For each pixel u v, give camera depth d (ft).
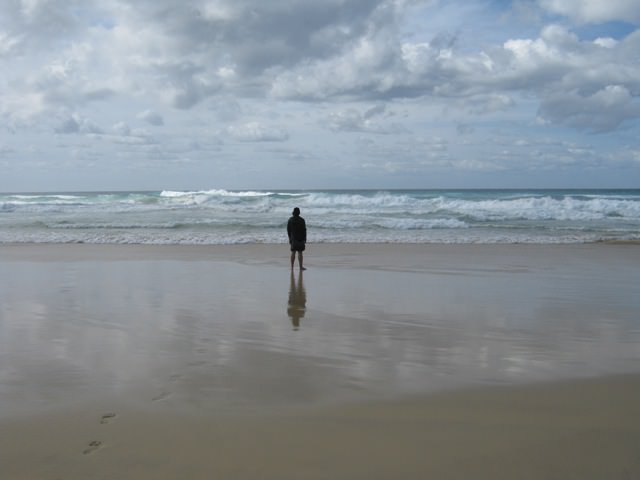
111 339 21.27
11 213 107.65
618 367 17.70
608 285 35.42
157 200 140.77
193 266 44.73
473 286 35.09
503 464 10.87
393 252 54.29
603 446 11.68
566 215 98.43
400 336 22.06
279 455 11.26
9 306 27.99
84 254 52.49
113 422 12.92
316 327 23.65
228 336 21.93
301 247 41.73
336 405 14.19
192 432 12.39
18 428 12.54
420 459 11.11
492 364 18.08
